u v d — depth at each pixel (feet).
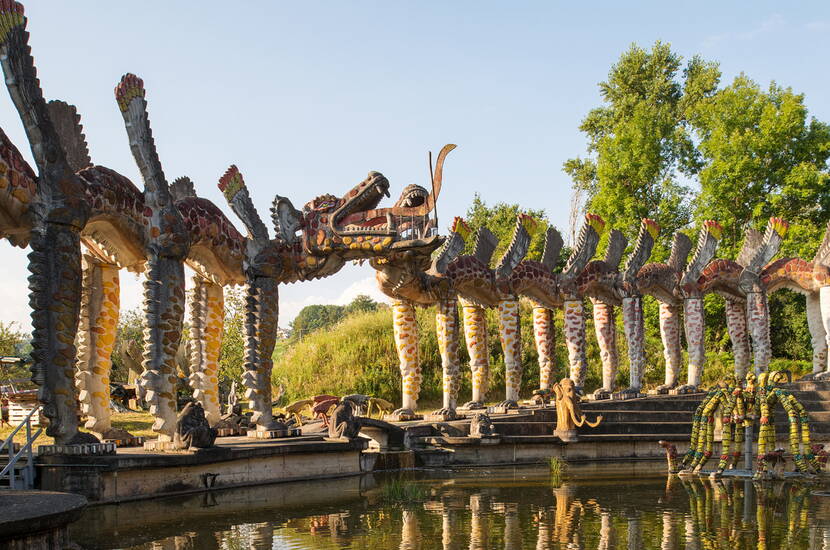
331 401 67.72
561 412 67.36
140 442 49.37
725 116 121.60
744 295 86.84
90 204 41.73
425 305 74.23
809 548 29.22
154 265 46.75
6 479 37.96
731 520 35.35
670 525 34.12
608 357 81.61
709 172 119.75
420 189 57.21
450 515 37.01
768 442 52.90
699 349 81.87
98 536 31.60
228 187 55.31
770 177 118.21
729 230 120.26
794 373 114.62
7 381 73.31
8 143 38.04
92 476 38.45
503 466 62.64
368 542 30.60
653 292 83.61
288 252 57.62
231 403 71.31
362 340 101.19
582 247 77.77
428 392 102.32
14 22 37.93
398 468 59.52
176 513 37.17
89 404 46.93
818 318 84.02
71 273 39.58
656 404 75.51
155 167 46.83
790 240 111.45
